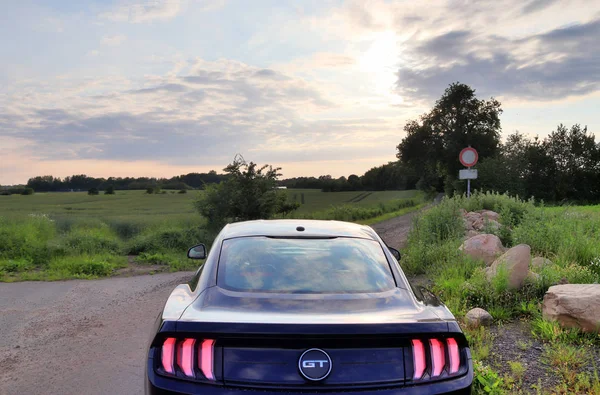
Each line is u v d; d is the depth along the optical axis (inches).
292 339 109.8
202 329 111.6
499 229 485.7
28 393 187.0
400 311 126.0
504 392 172.4
